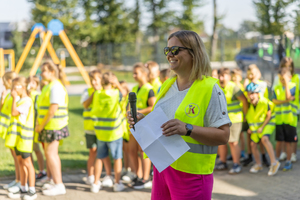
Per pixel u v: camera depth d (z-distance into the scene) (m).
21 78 4.18
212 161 2.21
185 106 2.16
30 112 4.18
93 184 4.50
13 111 4.10
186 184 2.17
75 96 15.63
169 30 36.69
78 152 6.51
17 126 4.15
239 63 22.80
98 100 4.41
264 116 5.19
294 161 5.80
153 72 4.85
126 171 5.33
